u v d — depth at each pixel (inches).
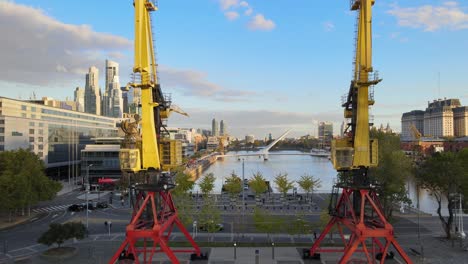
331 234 2475.4
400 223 3073.3
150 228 1785.2
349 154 1879.9
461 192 2544.3
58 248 2272.4
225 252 2258.9
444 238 2559.1
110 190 5305.1
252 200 4512.8
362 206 1787.6
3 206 2940.5
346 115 2085.4
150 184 1830.7
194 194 4859.7
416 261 2057.1
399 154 3208.7
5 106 5398.6
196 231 2775.6
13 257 2183.8
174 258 1701.5
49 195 3469.5
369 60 1780.3
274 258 2133.4
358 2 1899.6
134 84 1815.9
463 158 2805.1
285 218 3297.2
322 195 4894.2
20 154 3595.0
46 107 6318.9
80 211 3695.9
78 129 7327.8
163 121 2167.8
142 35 1827.0
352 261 2047.2
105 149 5989.2
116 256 1713.8
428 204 4325.8
